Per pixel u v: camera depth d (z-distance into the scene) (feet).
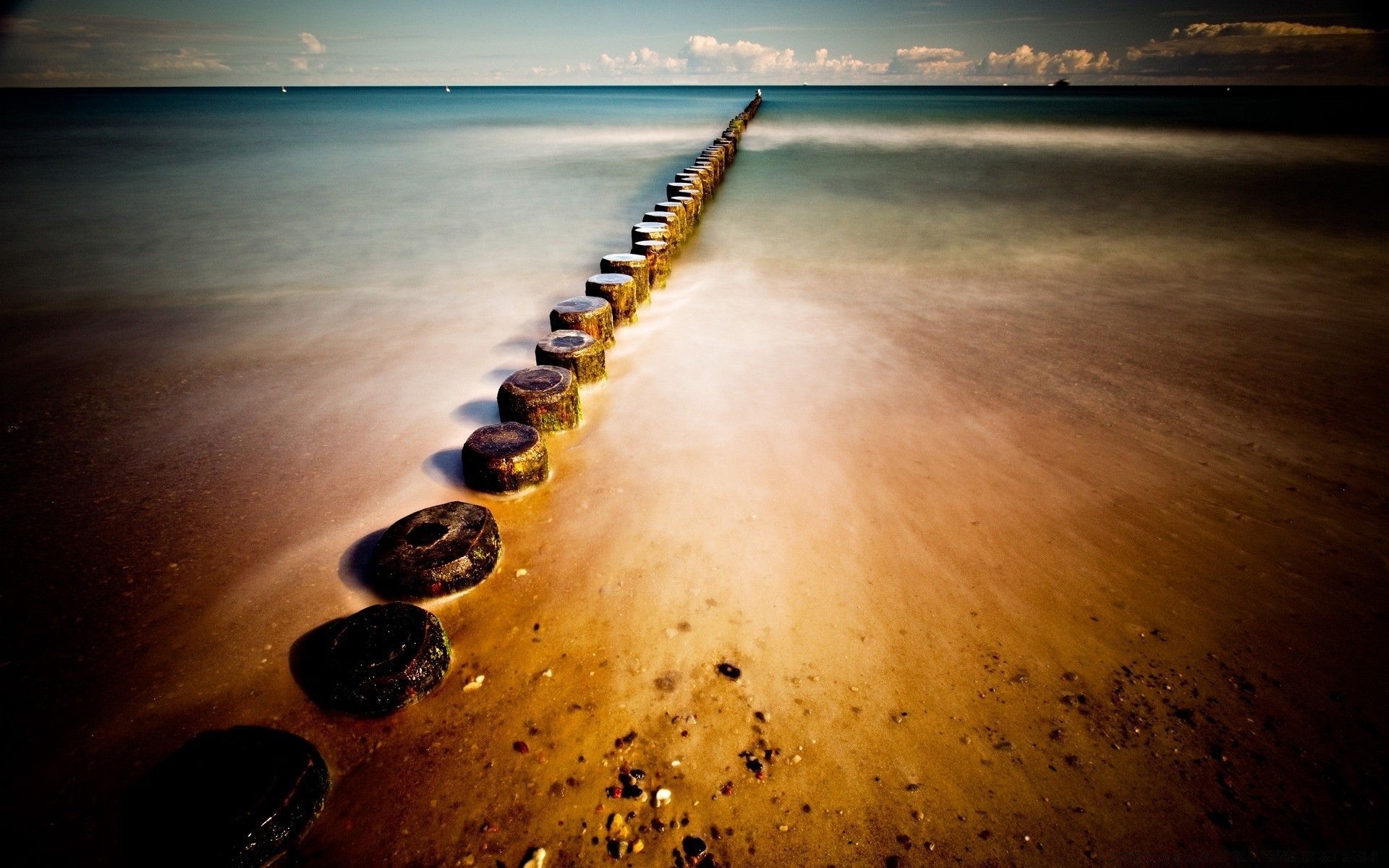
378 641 8.66
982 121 119.85
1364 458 14.03
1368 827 7.04
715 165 49.62
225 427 16.03
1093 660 9.20
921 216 41.68
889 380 18.33
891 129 102.47
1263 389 17.37
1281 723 8.23
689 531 12.04
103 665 9.24
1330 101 200.03
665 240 26.53
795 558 11.31
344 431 15.90
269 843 6.71
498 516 12.56
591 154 71.15
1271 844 6.91
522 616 10.07
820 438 15.29
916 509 12.61
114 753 8.00
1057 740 8.06
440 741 8.13
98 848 6.97
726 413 16.56
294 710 8.54
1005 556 11.28
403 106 195.93
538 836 7.07
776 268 30.53
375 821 7.24
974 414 16.28
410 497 13.29
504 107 185.26
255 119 139.95
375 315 24.22
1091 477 13.55
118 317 23.72
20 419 16.28
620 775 7.71
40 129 111.96
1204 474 13.57
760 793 7.49
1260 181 53.47
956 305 24.95
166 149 78.64
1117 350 20.26
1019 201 46.47
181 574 11.07
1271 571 10.78
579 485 13.55
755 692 8.78
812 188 51.57
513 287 27.68
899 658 9.29
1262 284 27.22
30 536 11.91
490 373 19.31
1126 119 122.93
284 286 27.61
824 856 6.86
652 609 10.21
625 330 22.36
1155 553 11.28
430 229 38.04
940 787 7.53
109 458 14.57
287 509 12.87
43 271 29.22
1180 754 7.86
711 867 6.77
